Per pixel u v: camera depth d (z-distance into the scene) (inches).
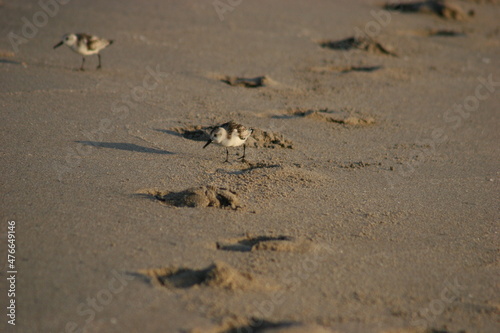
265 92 1035.9
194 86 1031.0
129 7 1571.1
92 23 1380.4
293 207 626.5
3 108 841.5
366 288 481.4
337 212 625.3
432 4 1861.5
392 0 1969.7
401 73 1229.1
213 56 1221.1
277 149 808.3
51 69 1045.2
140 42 1268.5
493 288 502.9
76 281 453.7
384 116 976.3
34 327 400.2
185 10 1598.2
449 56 1400.1
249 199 636.1
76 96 925.8
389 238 576.7
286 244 535.2
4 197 583.2
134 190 633.0
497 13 1973.4
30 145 729.6
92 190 622.5
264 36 1409.9
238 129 722.8
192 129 848.3
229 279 463.2
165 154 750.5
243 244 541.3
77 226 539.5
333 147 831.7
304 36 1440.7
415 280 503.2
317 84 1110.4
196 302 438.0
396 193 693.3
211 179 683.4
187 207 601.3
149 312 422.6
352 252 540.4
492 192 716.0
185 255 506.0
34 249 493.4
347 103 1018.1
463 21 1808.6
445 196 696.4
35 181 629.9
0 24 1304.1
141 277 466.3
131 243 518.0
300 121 917.8
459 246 573.6
